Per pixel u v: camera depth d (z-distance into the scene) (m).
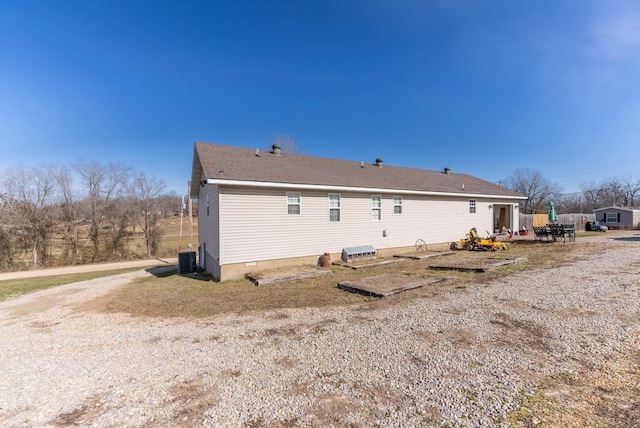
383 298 6.90
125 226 23.67
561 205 54.69
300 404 2.94
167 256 24.58
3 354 4.78
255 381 3.44
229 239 10.20
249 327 5.39
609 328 4.45
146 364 4.07
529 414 2.61
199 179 14.34
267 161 12.81
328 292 7.80
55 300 9.10
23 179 19.88
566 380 3.15
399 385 3.21
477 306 5.87
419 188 15.23
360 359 3.86
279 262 11.19
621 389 2.95
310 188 11.54
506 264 10.46
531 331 4.51
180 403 3.07
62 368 4.10
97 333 5.62
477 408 2.73
